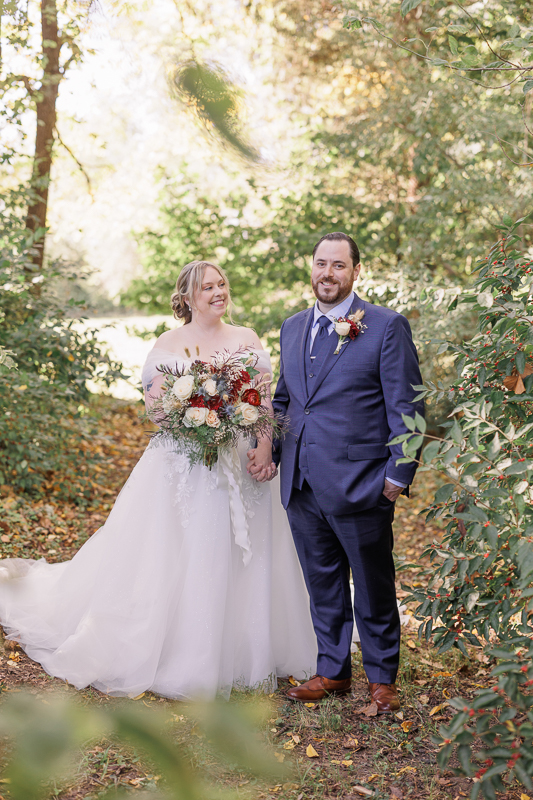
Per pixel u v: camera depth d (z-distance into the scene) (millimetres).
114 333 12422
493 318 2713
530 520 2229
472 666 3369
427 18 6461
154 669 2967
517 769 1729
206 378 3014
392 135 6988
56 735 344
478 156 6418
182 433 3018
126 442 7820
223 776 2248
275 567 3328
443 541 2773
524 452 2436
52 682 2955
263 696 3049
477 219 6727
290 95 8805
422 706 2980
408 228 7379
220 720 383
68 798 2098
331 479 2891
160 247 8547
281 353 3184
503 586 2525
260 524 3238
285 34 8352
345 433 2889
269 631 3164
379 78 7805
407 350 2871
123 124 8188
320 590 3094
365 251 7809
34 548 4660
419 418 2047
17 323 6230
